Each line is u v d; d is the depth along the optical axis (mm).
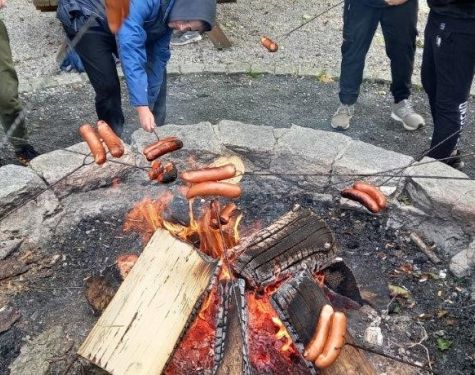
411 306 1380
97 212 1645
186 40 2953
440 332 1316
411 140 2273
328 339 904
